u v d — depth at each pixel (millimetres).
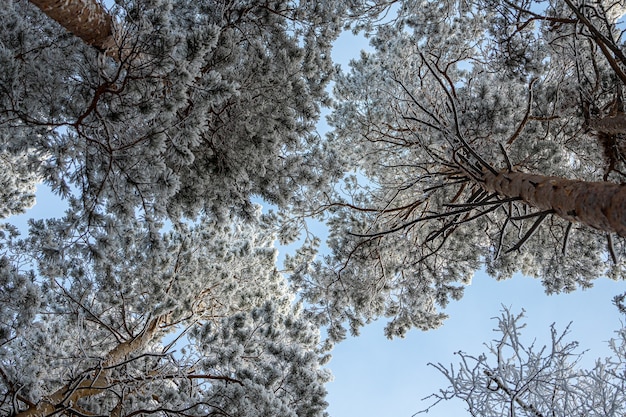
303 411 6277
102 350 8336
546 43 6887
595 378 4988
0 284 4949
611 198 3338
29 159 5004
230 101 6379
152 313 7777
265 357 7344
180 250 8672
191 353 7316
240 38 6633
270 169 7031
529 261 9148
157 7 4512
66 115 5117
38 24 5754
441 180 6723
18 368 5359
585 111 6305
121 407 6102
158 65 4762
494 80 7730
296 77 6688
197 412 5750
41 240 5883
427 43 8547
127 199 5227
